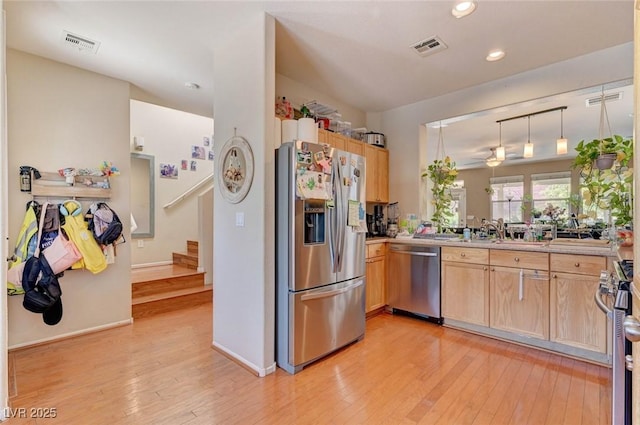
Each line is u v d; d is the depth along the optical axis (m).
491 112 3.57
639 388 0.85
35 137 2.80
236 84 2.52
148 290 3.94
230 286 2.58
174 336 3.00
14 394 2.03
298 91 3.49
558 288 2.57
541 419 1.79
